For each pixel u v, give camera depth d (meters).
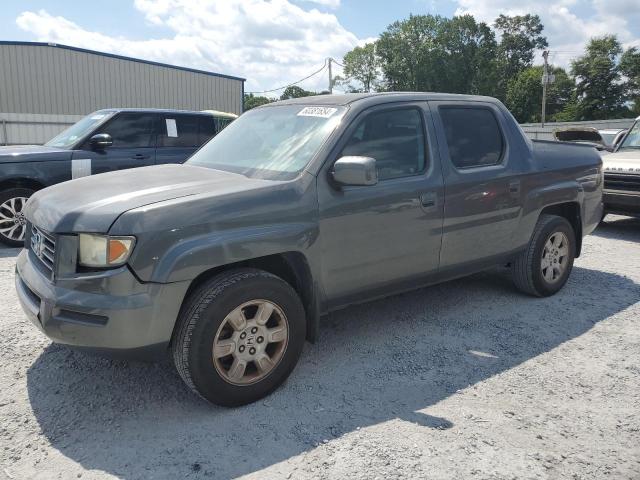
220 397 3.15
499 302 5.08
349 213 3.62
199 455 2.80
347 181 3.37
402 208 3.90
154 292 2.91
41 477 2.63
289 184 3.41
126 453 2.82
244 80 29.61
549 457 2.78
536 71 78.56
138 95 26.97
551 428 3.05
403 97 4.14
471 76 75.19
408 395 3.40
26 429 3.02
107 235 2.89
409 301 5.10
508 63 86.56
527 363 3.85
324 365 3.80
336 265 3.63
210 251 3.03
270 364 3.33
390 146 3.94
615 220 9.72
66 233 3.01
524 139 4.95
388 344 4.15
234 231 3.15
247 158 3.93
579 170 5.39
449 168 4.24
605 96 75.81
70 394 3.39
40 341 4.12
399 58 74.50
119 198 3.11
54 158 7.42
